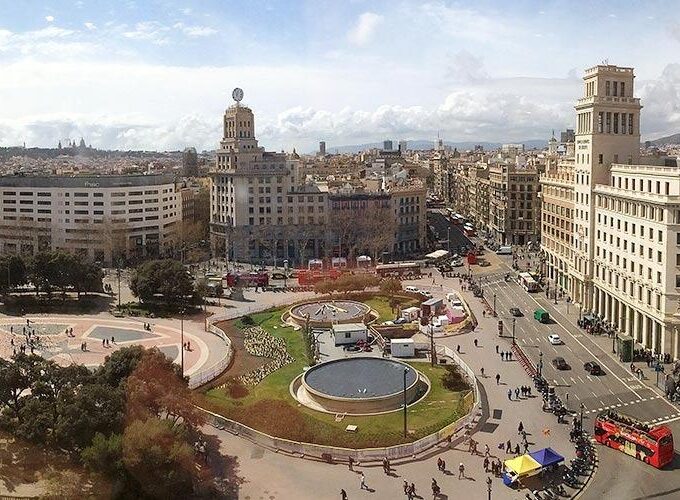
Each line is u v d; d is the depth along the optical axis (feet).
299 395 409.49
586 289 631.56
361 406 377.50
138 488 271.28
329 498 287.48
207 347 530.27
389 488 296.10
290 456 329.52
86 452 270.46
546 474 306.76
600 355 495.82
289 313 631.56
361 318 600.80
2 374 302.66
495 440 345.51
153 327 597.93
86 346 531.50
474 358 488.85
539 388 418.72
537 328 579.07
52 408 292.81
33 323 608.60
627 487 295.28
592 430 359.05
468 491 292.40
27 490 266.77
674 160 605.73
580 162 643.45
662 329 477.36
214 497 285.02
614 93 613.93
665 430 322.14
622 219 549.54
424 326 579.07
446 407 383.04
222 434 355.36
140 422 283.18
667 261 469.16
